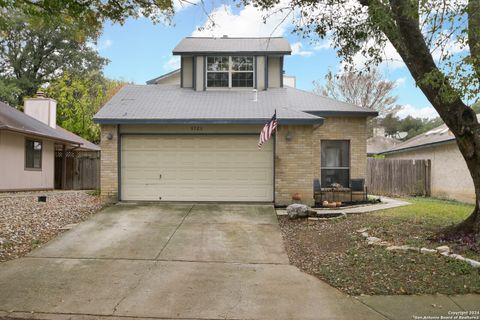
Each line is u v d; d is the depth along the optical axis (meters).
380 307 4.29
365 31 7.07
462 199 13.73
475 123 6.22
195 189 11.29
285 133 11.03
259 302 4.52
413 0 5.17
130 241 7.25
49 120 20.00
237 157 11.26
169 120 10.85
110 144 11.19
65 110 26.09
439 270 5.17
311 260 6.17
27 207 10.02
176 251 6.69
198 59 14.14
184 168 11.30
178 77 18.91
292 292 4.83
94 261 6.07
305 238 7.51
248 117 10.92
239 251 6.73
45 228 7.95
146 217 9.22
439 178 15.65
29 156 16.09
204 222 8.81
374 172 16.45
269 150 11.24
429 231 7.05
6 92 27.14
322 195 11.90
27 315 4.11
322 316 4.11
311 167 11.00
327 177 12.59
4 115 14.94
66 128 25.80
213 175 11.28
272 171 11.23
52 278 5.26
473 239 6.02
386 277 5.10
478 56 4.73
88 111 26.84
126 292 4.80
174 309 4.31
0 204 10.43
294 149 11.03
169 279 5.31
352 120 12.46
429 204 11.59
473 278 4.88
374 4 5.88
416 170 16.50
